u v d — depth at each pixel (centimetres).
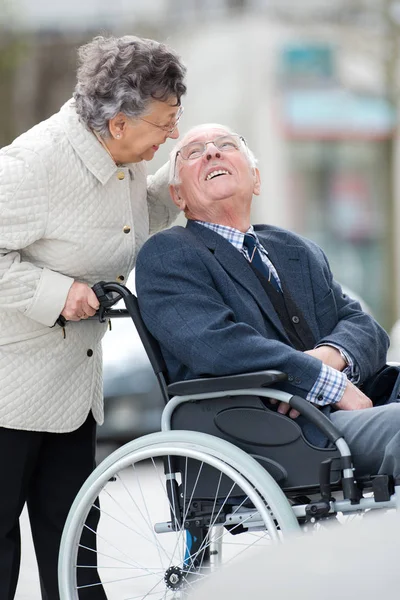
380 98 3866
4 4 3331
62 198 811
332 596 402
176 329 801
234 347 787
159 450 782
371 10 3572
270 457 778
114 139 820
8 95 3375
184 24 3675
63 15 3394
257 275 857
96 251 828
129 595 978
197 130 891
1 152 805
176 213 934
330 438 752
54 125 824
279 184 3881
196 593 443
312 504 748
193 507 793
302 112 3866
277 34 3797
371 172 3938
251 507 784
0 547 832
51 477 865
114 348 1731
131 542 1163
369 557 422
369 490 793
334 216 3959
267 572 427
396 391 848
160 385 820
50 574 872
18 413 814
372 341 861
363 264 4006
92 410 866
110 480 804
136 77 798
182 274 823
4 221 789
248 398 784
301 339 853
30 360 820
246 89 3822
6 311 813
